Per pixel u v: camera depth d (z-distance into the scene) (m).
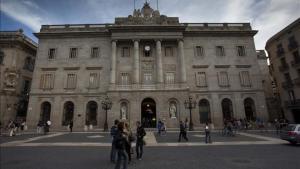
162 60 39.44
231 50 40.88
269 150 13.93
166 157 11.82
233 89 38.69
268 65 49.69
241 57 40.59
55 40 40.88
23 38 42.34
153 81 38.28
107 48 40.34
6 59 40.28
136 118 34.72
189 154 12.74
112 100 35.62
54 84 38.59
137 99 35.62
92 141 19.73
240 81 39.19
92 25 41.62
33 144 17.75
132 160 11.02
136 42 38.75
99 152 13.77
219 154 12.64
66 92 38.12
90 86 38.38
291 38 41.03
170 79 38.53
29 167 9.60
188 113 35.19
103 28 41.28
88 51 40.25
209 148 15.12
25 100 43.00
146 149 14.91
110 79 36.91
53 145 17.19
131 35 39.09
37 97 38.00
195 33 41.03
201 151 13.83
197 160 10.92
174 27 38.94
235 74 39.56
